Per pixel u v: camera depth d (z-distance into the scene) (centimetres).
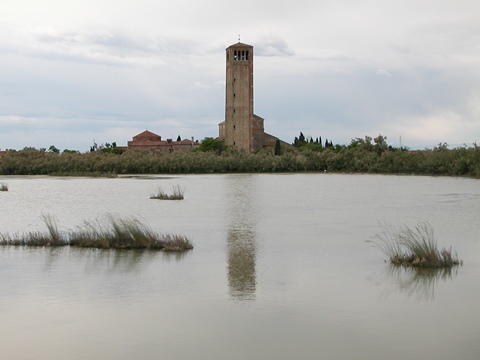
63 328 1853
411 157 12225
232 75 18750
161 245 3114
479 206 5231
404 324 1859
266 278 2436
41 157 12538
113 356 1636
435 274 2456
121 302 2114
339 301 2100
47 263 2739
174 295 2198
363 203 5688
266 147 19500
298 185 8594
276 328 1839
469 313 1955
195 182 9431
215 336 1773
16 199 6134
